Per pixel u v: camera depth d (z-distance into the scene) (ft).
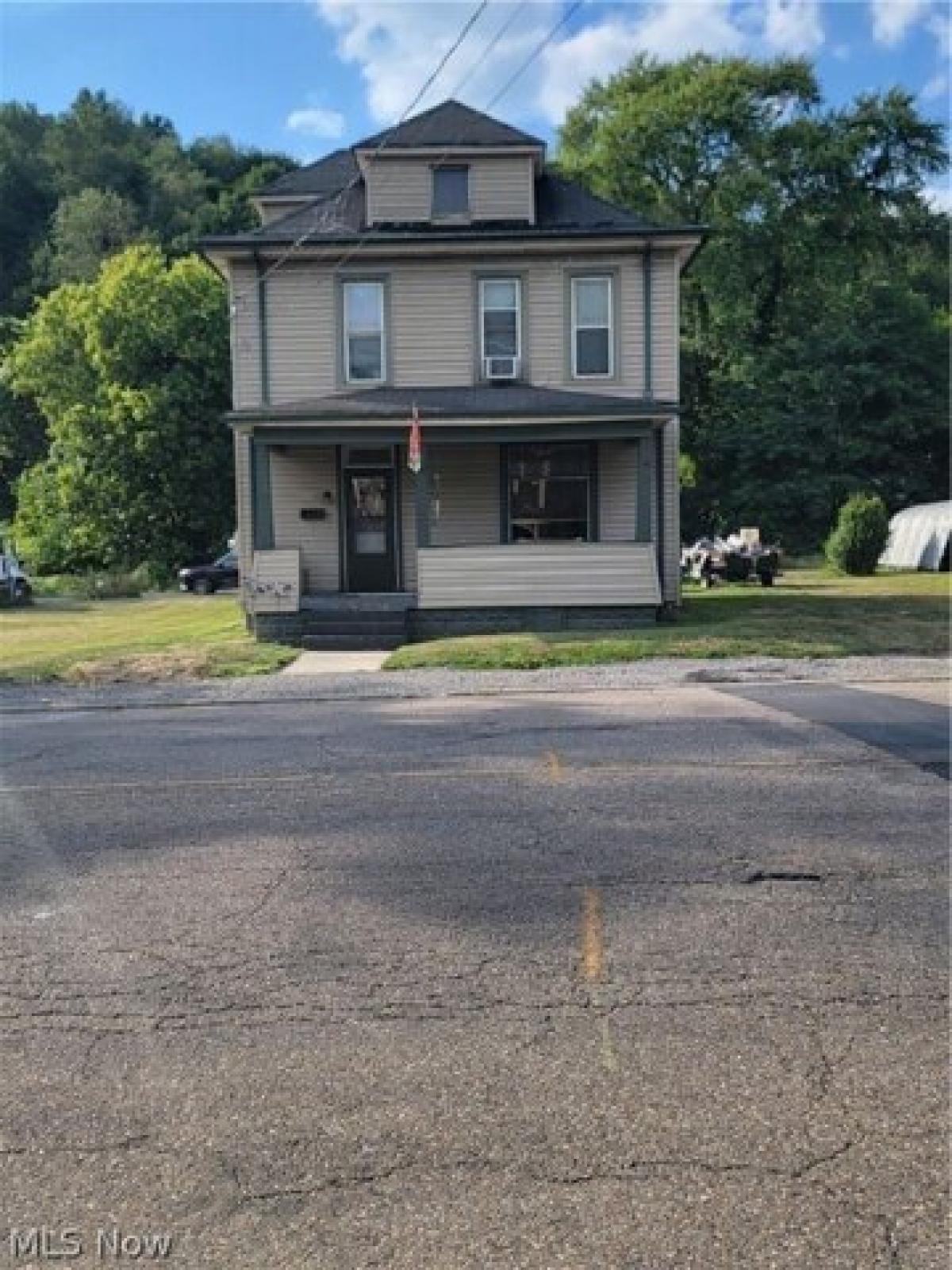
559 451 61.36
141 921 14.82
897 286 142.41
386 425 55.26
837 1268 7.64
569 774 23.20
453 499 61.67
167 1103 10.05
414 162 61.82
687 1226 8.09
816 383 131.54
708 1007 11.69
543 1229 8.11
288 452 61.67
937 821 18.83
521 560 54.85
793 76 134.82
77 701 38.22
